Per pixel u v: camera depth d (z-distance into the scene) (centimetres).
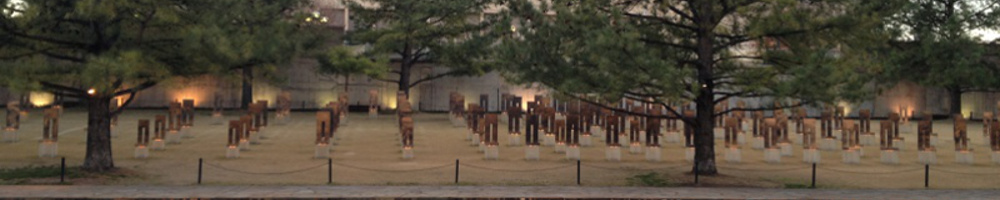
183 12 1895
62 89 1897
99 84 1670
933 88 5509
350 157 2525
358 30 4403
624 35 1703
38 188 1689
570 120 2581
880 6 1884
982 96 5466
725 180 2028
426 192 1702
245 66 2028
